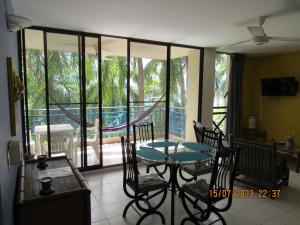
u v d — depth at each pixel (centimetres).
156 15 278
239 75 567
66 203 147
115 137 604
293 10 259
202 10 260
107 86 563
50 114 361
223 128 599
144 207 285
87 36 368
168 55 448
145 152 274
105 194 319
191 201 274
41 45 346
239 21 301
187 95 542
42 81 352
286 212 281
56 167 203
